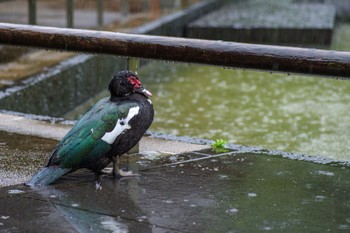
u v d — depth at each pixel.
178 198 8.13
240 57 8.78
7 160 9.55
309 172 9.21
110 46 9.49
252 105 19.53
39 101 16.06
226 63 8.88
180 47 9.09
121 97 8.62
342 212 7.78
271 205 7.96
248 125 17.22
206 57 8.97
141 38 9.33
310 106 19.50
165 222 7.39
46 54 19.59
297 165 9.50
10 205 7.82
